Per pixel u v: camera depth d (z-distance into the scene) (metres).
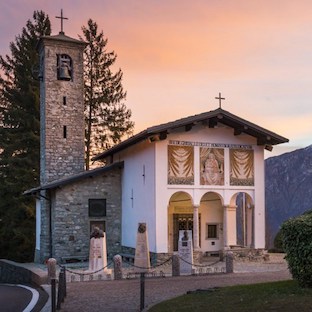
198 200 26.02
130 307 12.91
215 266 23.34
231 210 28.81
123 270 22.42
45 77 33.28
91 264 20.86
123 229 29.50
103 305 13.33
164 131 24.97
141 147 27.22
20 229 41.94
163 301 12.54
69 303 13.78
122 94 52.03
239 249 26.50
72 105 33.78
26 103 45.00
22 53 46.53
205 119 25.70
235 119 26.14
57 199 28.66
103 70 51.41
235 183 27.06
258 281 17.27
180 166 25.86
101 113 51.28
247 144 27.61
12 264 25.77
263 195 27.56
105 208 29.59
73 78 34.00
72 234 28.70
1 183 43.00
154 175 25.42
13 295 16.03
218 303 11.15
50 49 33.56
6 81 47.12
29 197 42.25
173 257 20.39
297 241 12.03
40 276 19.19
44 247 30.67
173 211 28.64
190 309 10.84
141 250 21.92
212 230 29.22
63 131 33.41
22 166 43.28
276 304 10.22
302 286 11.95
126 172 29.38
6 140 44.94
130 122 52.16
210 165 26.55
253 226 27.12
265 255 26.78
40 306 13.53
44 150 33.06
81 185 29.22
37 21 47.69
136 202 27.67
